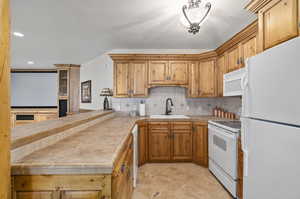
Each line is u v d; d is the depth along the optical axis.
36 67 5.93
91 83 4.83
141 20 2.43
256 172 1.36
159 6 2.06
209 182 2.54
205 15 1.86
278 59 1.13
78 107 5.45
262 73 1.30
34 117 5.78
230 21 2.45
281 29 1.34
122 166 1.28
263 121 1.28
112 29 2.74
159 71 3.52
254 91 1.41
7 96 0.82
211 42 3.33
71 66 5.34
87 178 0.92
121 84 3.50
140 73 3.52
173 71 3.53
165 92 3.85
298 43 0.98
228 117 3.24
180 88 3.86
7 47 0.82
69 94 5.31
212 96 3.33
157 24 2.56
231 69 2.79
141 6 2.06
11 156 0.94
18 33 2.91
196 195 2.21
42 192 0.91
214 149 2.68
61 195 0.91
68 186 0.92
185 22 1.99
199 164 3.17
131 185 2.03
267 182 1.23
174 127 3.29
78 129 1.79
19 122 5.76
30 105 6.19
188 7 1.83
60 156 1.03
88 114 2.49
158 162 3.31
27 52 4.08
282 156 1.09
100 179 0.92
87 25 2.60
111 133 1.71
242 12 2.21
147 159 3.28
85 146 1.24
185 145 3.30
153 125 3.29
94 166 0.91
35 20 2.43
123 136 1.57
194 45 3.52
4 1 0.80
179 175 2.77
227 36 3.01
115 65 3.50
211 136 2.82
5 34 0.81
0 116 0.79
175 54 3.46
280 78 1.12
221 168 2.47
